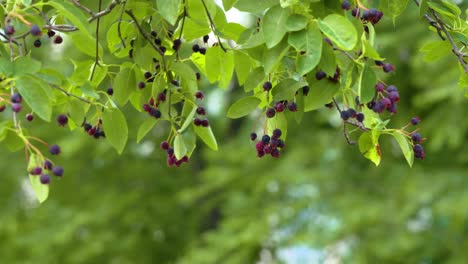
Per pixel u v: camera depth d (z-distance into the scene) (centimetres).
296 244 1054
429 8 289
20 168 1284
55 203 1253
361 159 1127
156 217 1261
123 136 296
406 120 1079
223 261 1096
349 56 252
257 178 1146
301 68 234
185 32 302
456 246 1025
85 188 1256
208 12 287
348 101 275
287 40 242
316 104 256
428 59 296
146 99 303
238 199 1159
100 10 287
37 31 239
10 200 1308
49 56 1168
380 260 1014
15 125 244
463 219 968
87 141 1151
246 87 268
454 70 952
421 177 1043
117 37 301
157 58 299
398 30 1028
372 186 1095
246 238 1041
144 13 300
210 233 1123
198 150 1323
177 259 1234
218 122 1305
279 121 276
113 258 1223
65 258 1205
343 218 1024
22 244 1186
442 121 1015
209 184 1142
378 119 272
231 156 1155
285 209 1102
